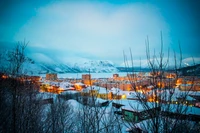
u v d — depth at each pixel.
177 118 2.53
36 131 4.88
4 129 4.33
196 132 2.34
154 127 2.54
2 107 4.47
